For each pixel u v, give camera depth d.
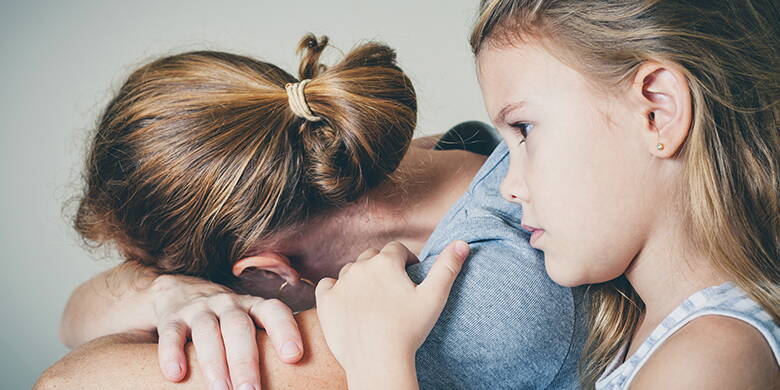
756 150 0.81
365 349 0.80
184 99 1.04
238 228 1.05
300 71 1.13
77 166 2.26
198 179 1.03
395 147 1.07
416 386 0.77
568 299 0.88
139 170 1.05
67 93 2.30
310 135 1.05
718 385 0.72
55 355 2.31
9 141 2.31
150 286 1.13
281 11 2.27
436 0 2.21
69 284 2.31
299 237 1.11
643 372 0.77
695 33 0.79
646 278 0.85
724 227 0.80
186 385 0.87
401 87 1.08
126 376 0.88
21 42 2.29
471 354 0.82
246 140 1.02
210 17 2.28
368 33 2.25
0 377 2.30
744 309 0.78
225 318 0.90
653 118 0.80
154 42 2.28
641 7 0.79
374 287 0.84
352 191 1.08
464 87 2.22
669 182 0.81
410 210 1.16
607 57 0.79
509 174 0.88
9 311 2.30
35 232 2.31
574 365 0.90
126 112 1.06
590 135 0.80
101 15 2.28
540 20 0.82
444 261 0.83
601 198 0.81
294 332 0.87
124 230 1.12
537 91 0.82
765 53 0.82
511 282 0.84
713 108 0.79
